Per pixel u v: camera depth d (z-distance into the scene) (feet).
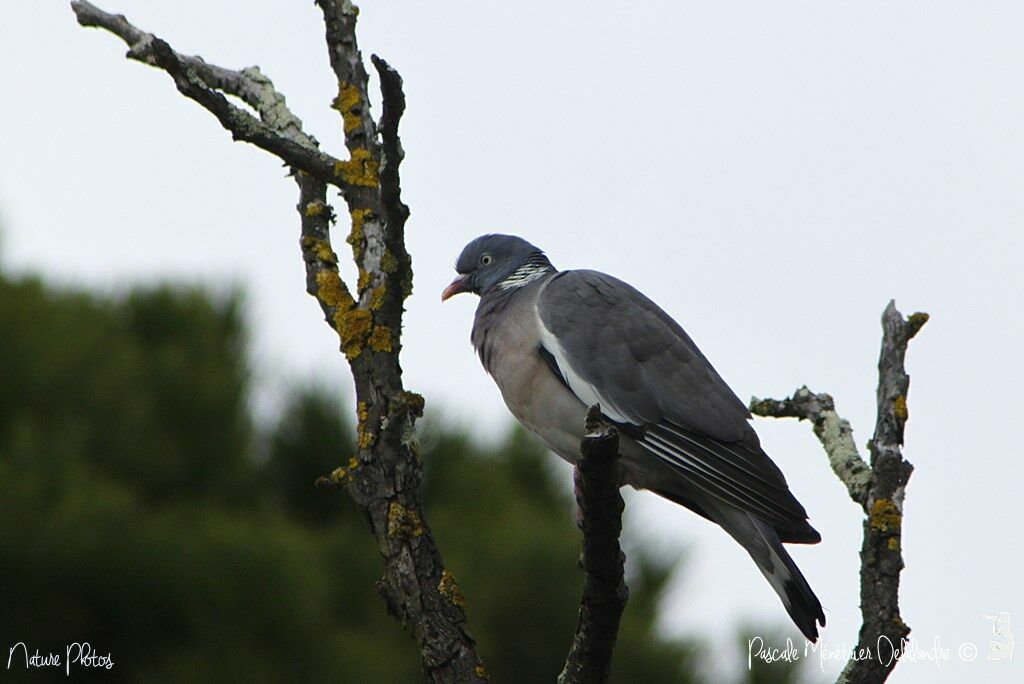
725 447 30.17
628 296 32.94
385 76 19.63
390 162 20.61
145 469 47.24
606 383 30.94
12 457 42.09
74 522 39.29
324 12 25.52
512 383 32.04
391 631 44.29
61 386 46.47
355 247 24.11
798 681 37.88
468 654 21.22
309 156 24.47
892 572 21.29
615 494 20.03
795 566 28.81
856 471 23.72
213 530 41.83
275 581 40.42
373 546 45.98
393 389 22.40
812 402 25.21
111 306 53.11
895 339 22.89
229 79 26.25
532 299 32.76
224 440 49.32
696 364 31.71
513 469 51.21
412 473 22.08
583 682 21.57
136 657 41.11
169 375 49.11
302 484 49.52
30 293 49.78
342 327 22.99
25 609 40.06
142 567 39.70
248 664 39.58
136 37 24.57
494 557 41.96
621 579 20.86
